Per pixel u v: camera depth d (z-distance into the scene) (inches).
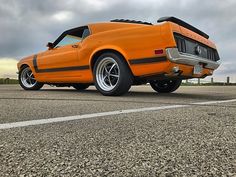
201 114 85.4
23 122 70.5
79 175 34.8
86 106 105.9
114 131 60.0
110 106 106.1
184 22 146.9
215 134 57.6
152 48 136.2
